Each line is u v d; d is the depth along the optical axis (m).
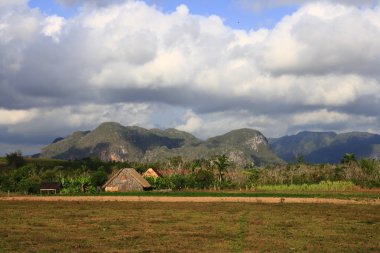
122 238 39.34
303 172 143.38
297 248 34.44
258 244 36.16
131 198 88.56
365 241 38.03
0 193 117.38
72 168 183.38
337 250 33.66
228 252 32.81
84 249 34.00
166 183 127.25
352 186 119.56
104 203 78.88
